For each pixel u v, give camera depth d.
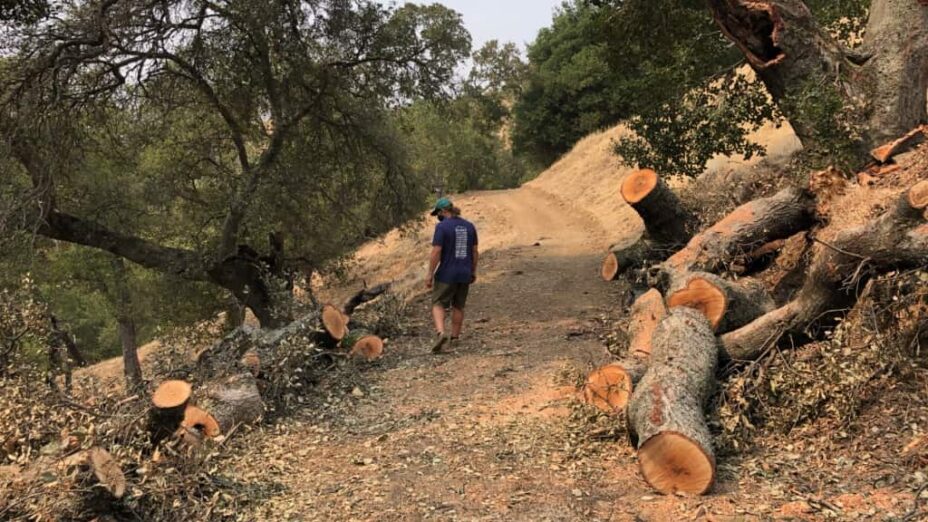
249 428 5.43
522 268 15.93
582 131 45.31
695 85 10.43
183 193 16.50
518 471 4.31
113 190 14.74
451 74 15.66
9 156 12.00
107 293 21.11
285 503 4.07
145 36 12.89
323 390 6.62
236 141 15.45
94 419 4.50
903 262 4.32
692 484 3.78
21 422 4.39
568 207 29.39
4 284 11.01
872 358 4.34
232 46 13.97
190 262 14.45
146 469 3.72
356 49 14.95
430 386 6.57
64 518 3.54
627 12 11.38
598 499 3.85
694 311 5.04
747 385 4.68
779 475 3.92
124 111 14.33
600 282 12.81
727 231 6.59
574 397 5.53
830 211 6.26
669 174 10.99
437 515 3.79
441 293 8.10
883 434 4.10
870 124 7.34
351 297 9.59
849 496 3.58
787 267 6.50
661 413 3.95
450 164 47.62
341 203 16.58
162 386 4.44
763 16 7.77
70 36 12.09
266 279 9.99
